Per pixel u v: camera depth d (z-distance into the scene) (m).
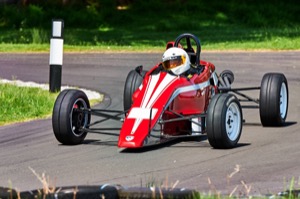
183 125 44.34
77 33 132.00
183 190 25.97
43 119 52.84
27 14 145.88
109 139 45.50
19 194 26.17
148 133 39.75
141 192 25.92
